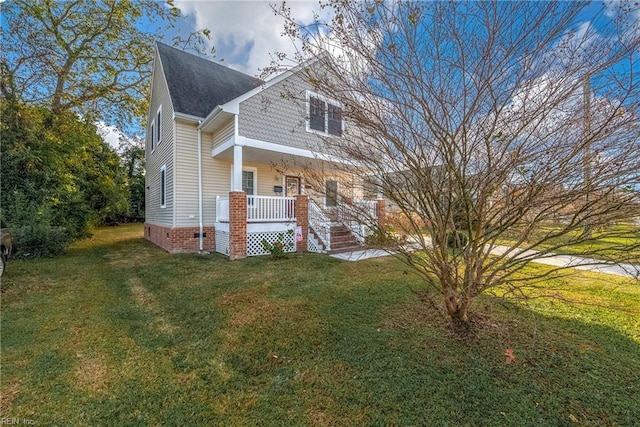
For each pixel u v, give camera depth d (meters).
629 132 2.07
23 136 9.19
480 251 2.90
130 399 2.29
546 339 3.00
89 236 11.99
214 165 9.98
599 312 3.69
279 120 8.95
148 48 12.80
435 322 3.45
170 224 9.54
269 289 4.96
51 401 2.26
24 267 6.84
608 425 1.92
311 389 2.37
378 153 3.02
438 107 2.60
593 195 2.18
